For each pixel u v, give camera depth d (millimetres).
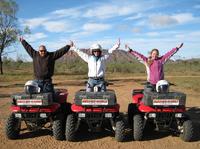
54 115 5383
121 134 5160
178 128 5359
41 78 5633
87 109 5051
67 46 5746
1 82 20609
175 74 30062
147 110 5090
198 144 5152
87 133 5797
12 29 32312
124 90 13609
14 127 5316
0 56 33000
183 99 5059
